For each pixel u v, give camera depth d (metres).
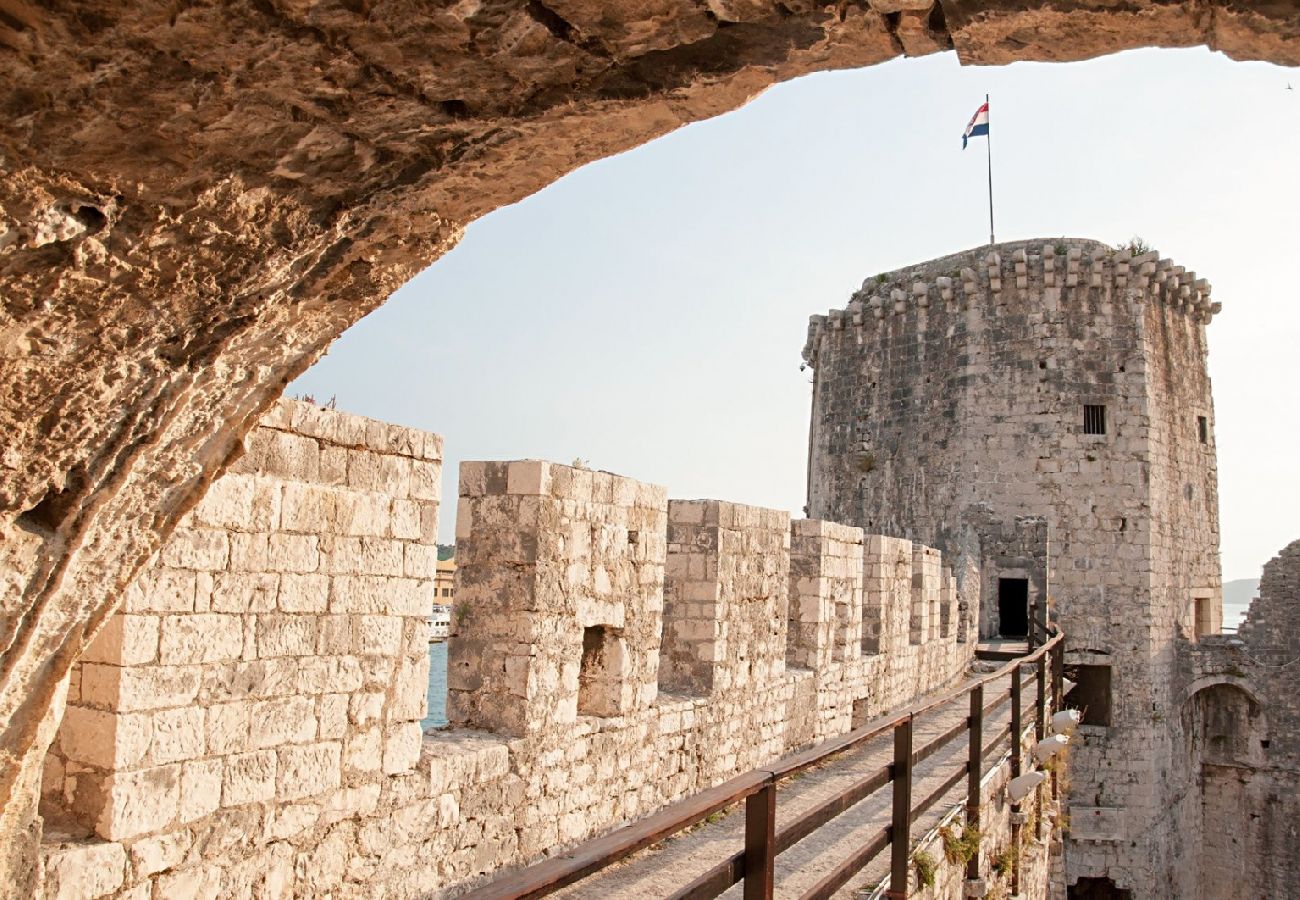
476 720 9.77
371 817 7.92
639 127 3.98
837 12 3.46
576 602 10.21
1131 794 32.50
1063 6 3.38
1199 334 37.47
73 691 6.32
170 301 3.75
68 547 4.15
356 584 7.79
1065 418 33.41
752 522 13.88
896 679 20.41
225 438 4.68
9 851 4.59
